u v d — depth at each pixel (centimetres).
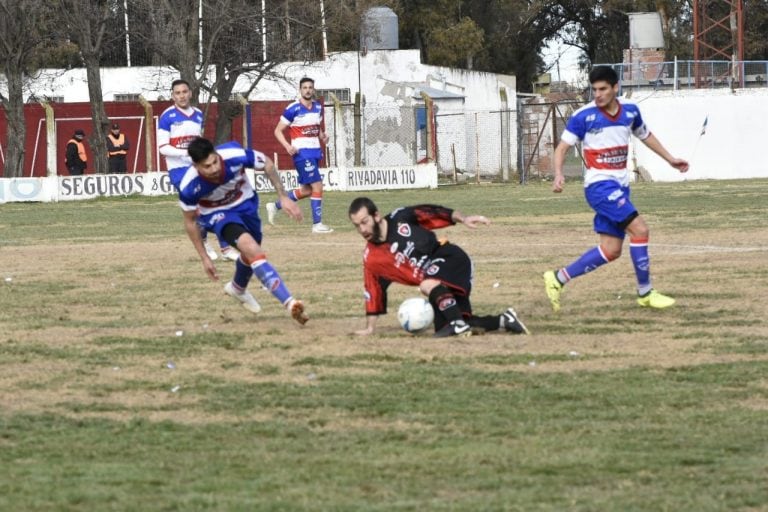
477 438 2219
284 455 2112
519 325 3325
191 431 2295
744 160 15788
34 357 3070
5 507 1820
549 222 7900
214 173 3378
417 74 18450
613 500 1830
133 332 3484
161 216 9531
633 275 4681
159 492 1892
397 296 4184
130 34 16338
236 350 3152
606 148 3659
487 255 5619
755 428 2264
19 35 13912
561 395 2558
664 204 9519
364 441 2206
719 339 3231
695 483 1916
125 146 13188
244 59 15762
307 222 8444
